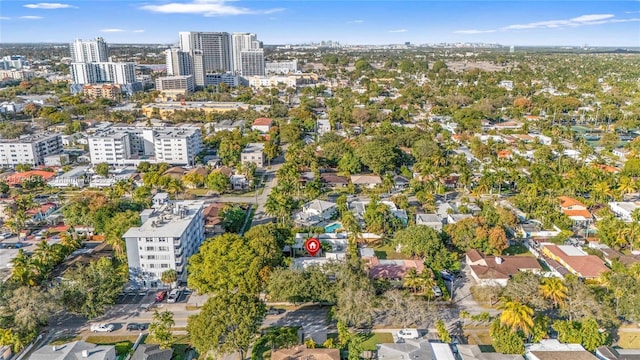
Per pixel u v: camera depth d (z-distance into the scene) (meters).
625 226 155.88
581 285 116.50
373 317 118.94
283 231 149.88
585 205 188.88
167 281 130.75
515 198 194.38
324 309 124.12
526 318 102.12
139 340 110.25
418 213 187.12
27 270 125.38
